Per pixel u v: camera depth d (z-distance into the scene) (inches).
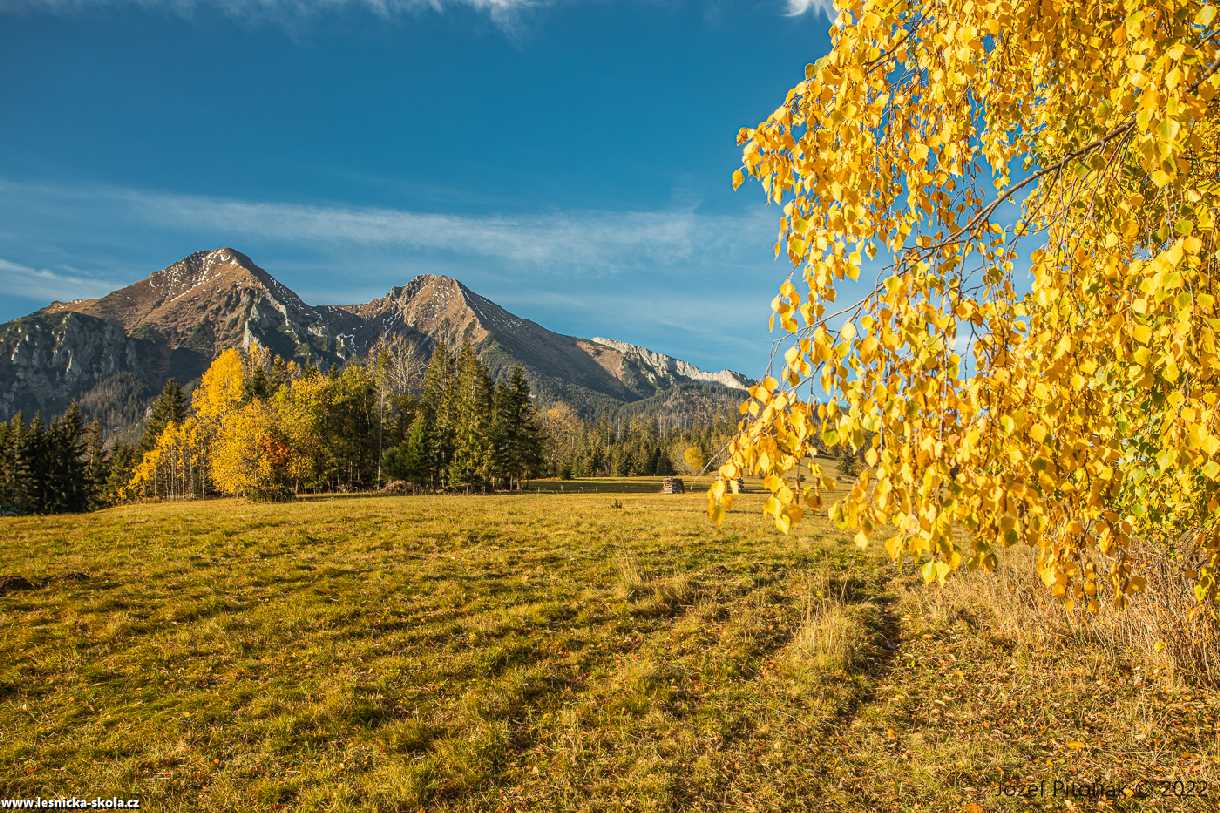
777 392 87.4
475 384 2524.6
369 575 477.1
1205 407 74.7
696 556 561.3
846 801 202.8
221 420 1987.0
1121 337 79.9
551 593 434.0
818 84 96.3
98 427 2933.1
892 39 103.0
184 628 358.6
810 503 84.0
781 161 103.1
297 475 1833.2
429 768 224.4
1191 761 200.4
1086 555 91.4
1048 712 245.9
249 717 261.6
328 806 205.0
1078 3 91.4
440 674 303.3
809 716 260.8
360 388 2534.5
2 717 261.1
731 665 313.6
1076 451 81.8
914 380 82.4
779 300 90.7
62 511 2165.4
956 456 79.0
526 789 215.8
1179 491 133.0
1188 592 256.4
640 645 345.4
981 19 88.3
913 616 382.0
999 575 375.9
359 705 268.7
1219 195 90.1
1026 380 82.9
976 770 212.7
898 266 90.0
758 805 203.3
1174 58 68.7
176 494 2632.9
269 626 362.0
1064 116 130.6
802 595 435.5
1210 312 76.9
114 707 271.3
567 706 275.6
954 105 108.7
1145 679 258.4
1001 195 90.0
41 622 364.2
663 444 4379.9
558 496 1653.5
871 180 101.7
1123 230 82.3
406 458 2186.3
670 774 220.5
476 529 696.4
